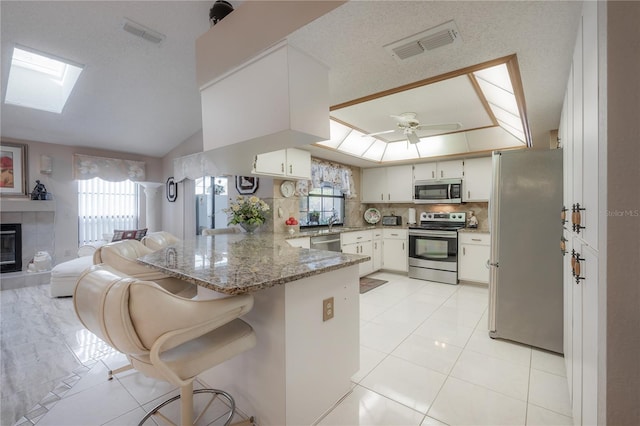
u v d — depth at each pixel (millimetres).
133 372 2086
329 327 1706
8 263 4527
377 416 1658
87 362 2213
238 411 1675
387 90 2113
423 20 1341
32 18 2621
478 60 1675
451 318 3107
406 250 5066
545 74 1775
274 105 1667
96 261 1869
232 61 1878
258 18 1698
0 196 4465
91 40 2941
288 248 2322
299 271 1405
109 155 5559
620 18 764
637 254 754
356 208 5680
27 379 1997
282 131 1634
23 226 4672
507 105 2688
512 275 2521
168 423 1480
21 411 1688
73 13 2607
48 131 4555
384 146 4867
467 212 4895
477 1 1194
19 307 3426
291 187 4309
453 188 4691
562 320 2340
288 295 1450
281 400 1451
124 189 5969
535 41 1449
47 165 4828
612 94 771
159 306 1010
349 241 4609
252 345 1381
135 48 3109
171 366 1094
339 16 1348
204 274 1346
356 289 1943
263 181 4180
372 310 3352
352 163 5191
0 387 1913
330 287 1715
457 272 4488
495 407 1727
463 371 2105
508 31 1384
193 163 5172
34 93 3951
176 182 5770
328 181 4875
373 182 5617
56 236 4996
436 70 1817
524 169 2463
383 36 1483
